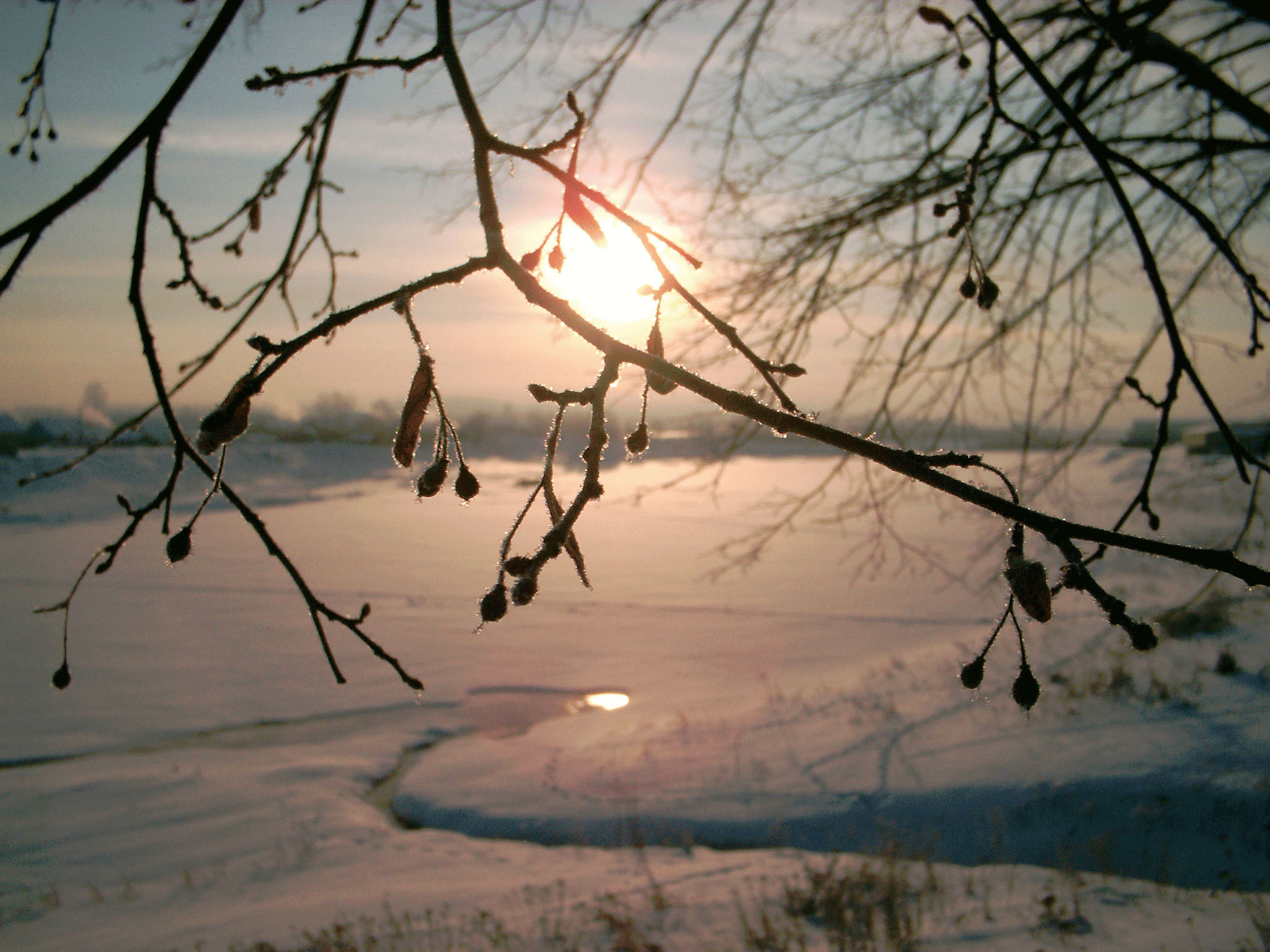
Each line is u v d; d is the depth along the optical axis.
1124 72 2.86
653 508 49.59
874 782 10.27
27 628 24.08
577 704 17.28
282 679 19.23
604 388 0.78
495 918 7.22
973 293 1.34
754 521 46.06
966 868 7.75
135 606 27.19
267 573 33.81
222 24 1.09
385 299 0.85
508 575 0.69
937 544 33.09
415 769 13.54
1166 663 12.32
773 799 10.34
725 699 16.20
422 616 25.70
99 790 12.35
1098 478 27.84
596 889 7.89
